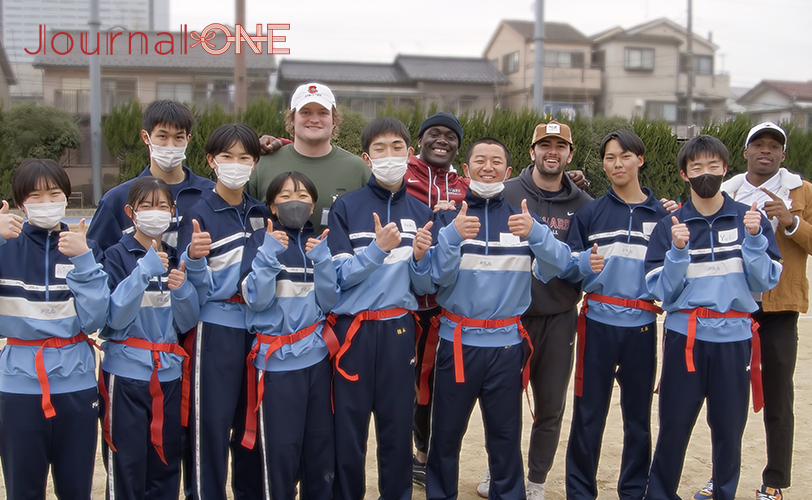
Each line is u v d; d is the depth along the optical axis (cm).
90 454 327
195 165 1777
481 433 532
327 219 393
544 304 397
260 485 376
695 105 3759
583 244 405
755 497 422
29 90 2811
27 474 315
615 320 382
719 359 360
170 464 354
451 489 371
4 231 305
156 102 389
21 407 312
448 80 3538
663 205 408
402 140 374
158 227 342
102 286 319
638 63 3678
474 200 382
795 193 414
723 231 368
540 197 423
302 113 409
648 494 376
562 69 3628
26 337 315
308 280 355
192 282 341
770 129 405
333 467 363
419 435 441
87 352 329
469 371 365
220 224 362
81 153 2122
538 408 408
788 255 396
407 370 363
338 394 358
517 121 1995
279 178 359
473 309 365
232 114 2059
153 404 339
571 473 393
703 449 495
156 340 344
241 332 358
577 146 2091
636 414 389
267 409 343
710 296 361
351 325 355
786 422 398
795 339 401
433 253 361
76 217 1723
